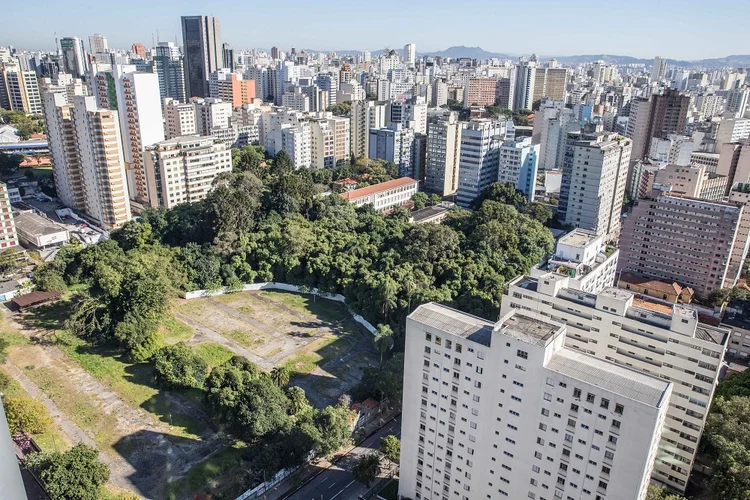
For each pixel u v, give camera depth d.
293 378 155.38
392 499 118.81
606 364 92.81
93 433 131.00
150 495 114.69
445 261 198.38
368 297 184.50
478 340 98.81
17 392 142.88
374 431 139.38
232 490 116.44
